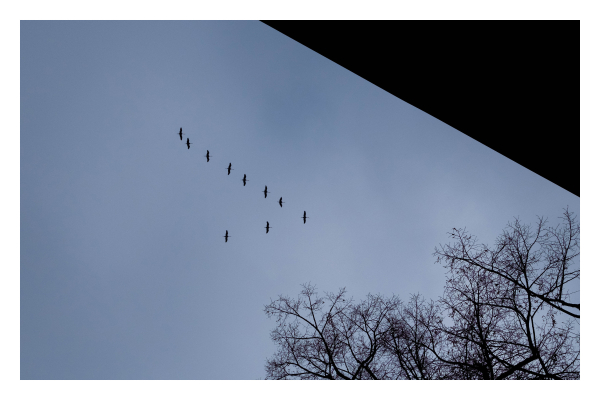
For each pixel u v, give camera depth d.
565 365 12.86
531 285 14.62
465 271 15.80
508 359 13.61
